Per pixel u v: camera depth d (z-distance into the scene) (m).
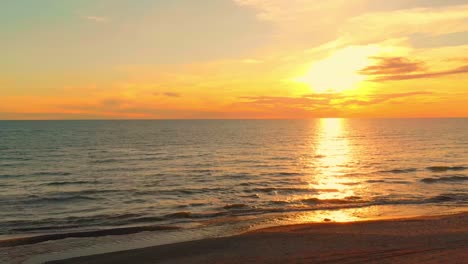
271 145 83.31
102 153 63.78
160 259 14.95
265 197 28.31
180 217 22.48
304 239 17.23
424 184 33.59
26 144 82.12
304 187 32.56
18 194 30.00
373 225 19.64
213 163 50.56
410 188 31.73
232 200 27.28
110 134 125.06
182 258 14.96
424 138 102.12
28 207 25.73
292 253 14.95
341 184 34.16
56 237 18.47
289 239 17.25
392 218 21.45
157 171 42.78
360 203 25.97
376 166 47.25
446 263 12.28
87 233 19.09
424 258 12.96
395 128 178.88
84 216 23.08
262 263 13.67
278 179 37.28
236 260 14.34
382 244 16.06
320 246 15.98
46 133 129.25
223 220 21.62
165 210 24.45
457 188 31.47
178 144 84.38
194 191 30.73
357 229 18.89
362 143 88.94
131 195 29.30
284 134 133.00
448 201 26.33
